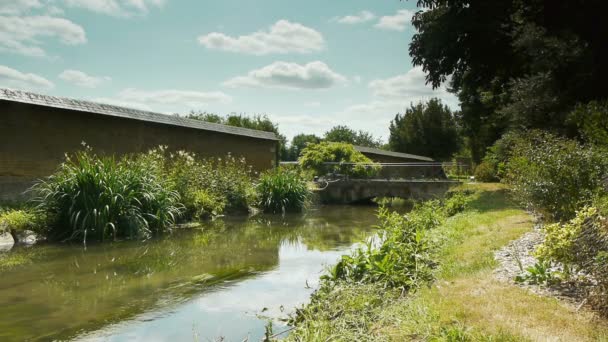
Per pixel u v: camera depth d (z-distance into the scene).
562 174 7.07
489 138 27.41
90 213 10.24
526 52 15.33
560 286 4.43
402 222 8.62
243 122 49.00
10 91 12.18
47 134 13.14
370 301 4.61
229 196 16.25
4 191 11.86
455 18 18.25
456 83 21.69
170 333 4.54
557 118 12.91
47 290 6.21
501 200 13.32
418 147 49.78
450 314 3.71
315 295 5.29
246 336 4.43
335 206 22.05
